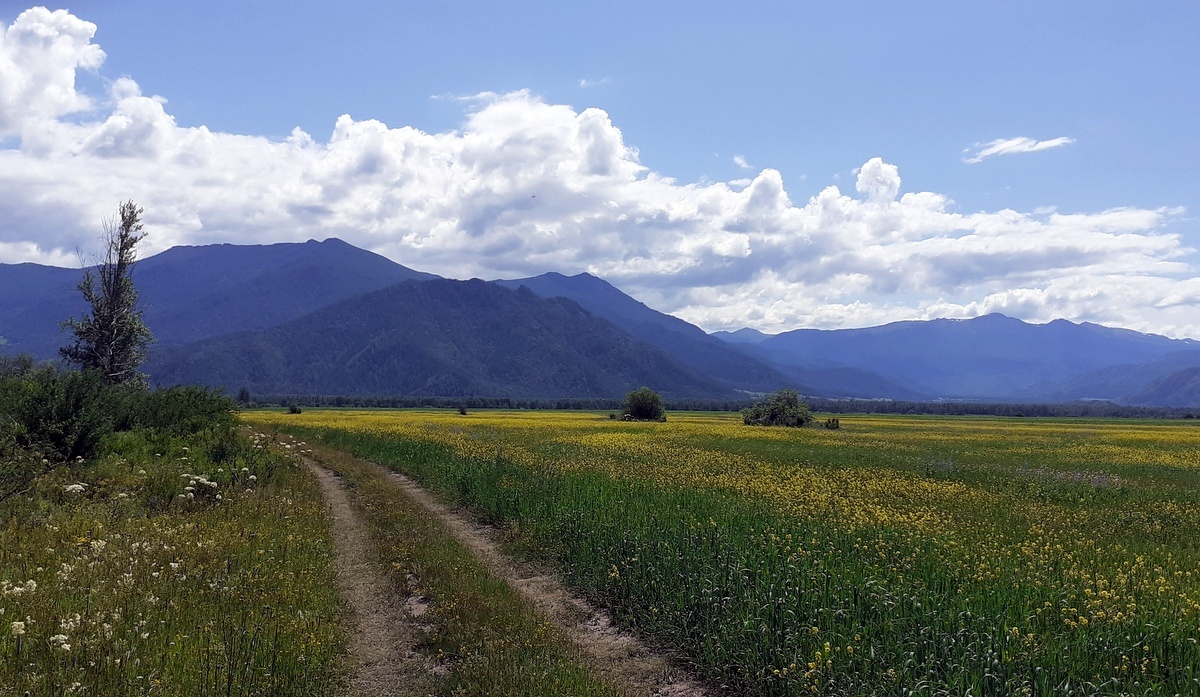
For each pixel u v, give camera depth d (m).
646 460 29.61
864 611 8.52
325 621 8.81
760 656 7.57
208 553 11.08
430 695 7.09
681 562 10.50
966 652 6.98
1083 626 8.02
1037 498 22.39
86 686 6.26
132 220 40.56
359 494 19.89
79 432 18.25
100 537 11.91
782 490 20.23
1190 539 15.91
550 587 11.34
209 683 6.59
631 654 8.54
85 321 39.25
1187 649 7.45
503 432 49.56
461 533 15.48
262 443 27.23
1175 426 93.69
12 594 8.37
